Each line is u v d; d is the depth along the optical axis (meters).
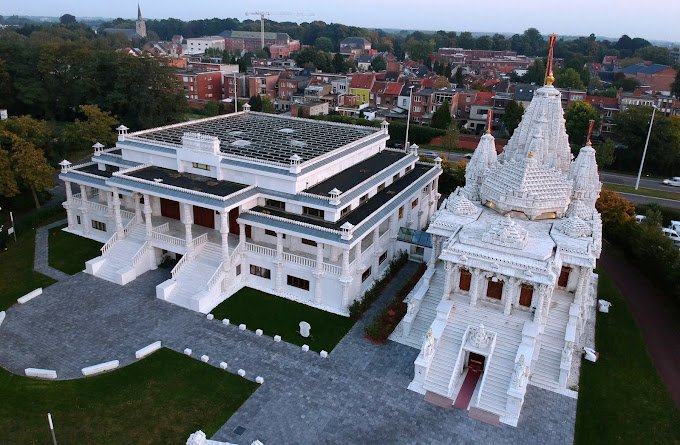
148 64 113.94
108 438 37.28
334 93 173.50
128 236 62.16
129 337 48.34
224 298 54.84
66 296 54.53
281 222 53.66
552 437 38.69
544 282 42.25
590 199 53.56
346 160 65.88
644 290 60.53
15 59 119.00
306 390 42.50
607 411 41.34
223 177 60.12
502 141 125.75
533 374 44.41
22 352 45.81
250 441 37.34
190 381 43.09
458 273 47.78
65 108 123.81
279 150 64.88
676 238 73.00
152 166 64.62
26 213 77.12
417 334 49.28
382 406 41.06
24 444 36.47
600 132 129.38
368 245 59.28
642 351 48.97
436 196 77.62
